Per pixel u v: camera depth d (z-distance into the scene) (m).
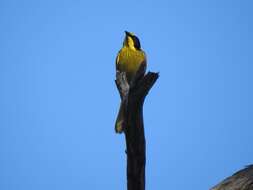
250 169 11.80
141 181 10.09
